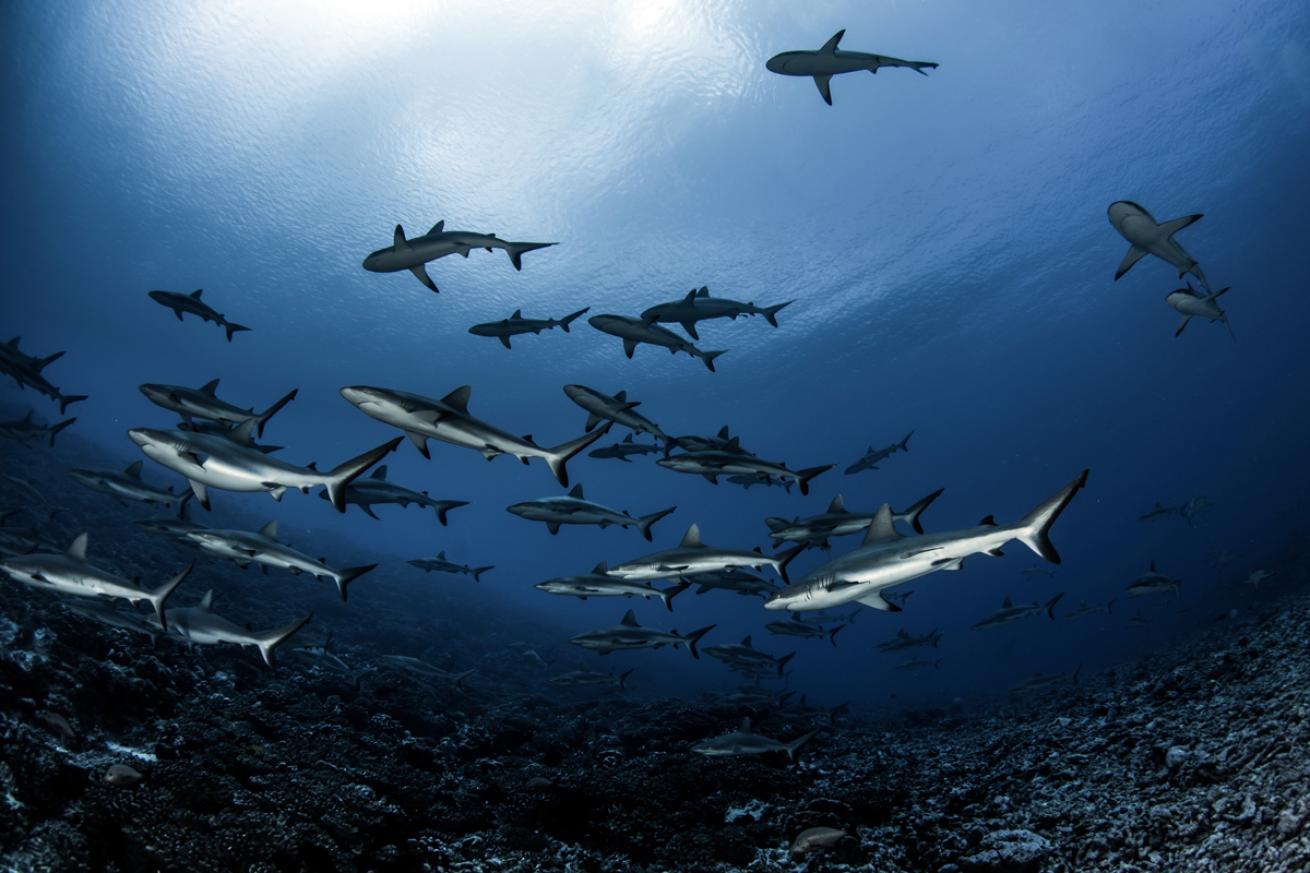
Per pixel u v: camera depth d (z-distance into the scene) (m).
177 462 6.08
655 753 10.04
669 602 9.10
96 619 8.28
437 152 30.17
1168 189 39.69
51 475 21.67
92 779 5.39
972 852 6.38
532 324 12.23
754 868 6.51
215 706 8.15
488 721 11.48
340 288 39.56
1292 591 19.88
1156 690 10.45
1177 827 5.35
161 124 29.64
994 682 37.81
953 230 38.94
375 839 6.27
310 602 18.97
